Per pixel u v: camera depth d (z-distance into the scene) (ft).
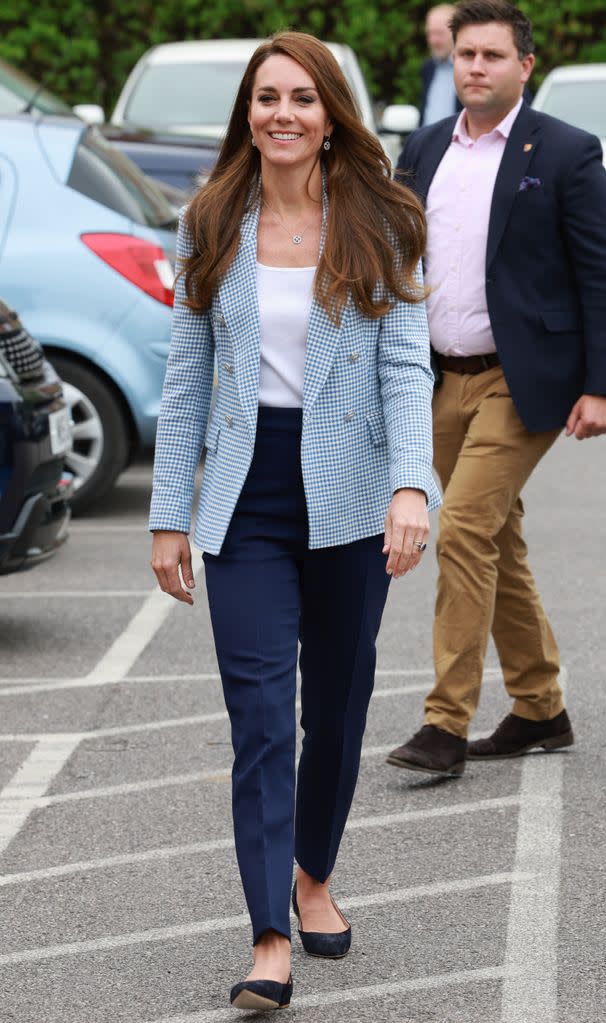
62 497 60.44
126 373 80.28
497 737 47.93
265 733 31.94
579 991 32.73
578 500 88.22
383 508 32.96
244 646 32.27
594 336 44.70
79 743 49.19
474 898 37.47
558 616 64.13
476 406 45.83
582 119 127.34
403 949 34.83
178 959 34.47
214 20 167.73
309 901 34.71
